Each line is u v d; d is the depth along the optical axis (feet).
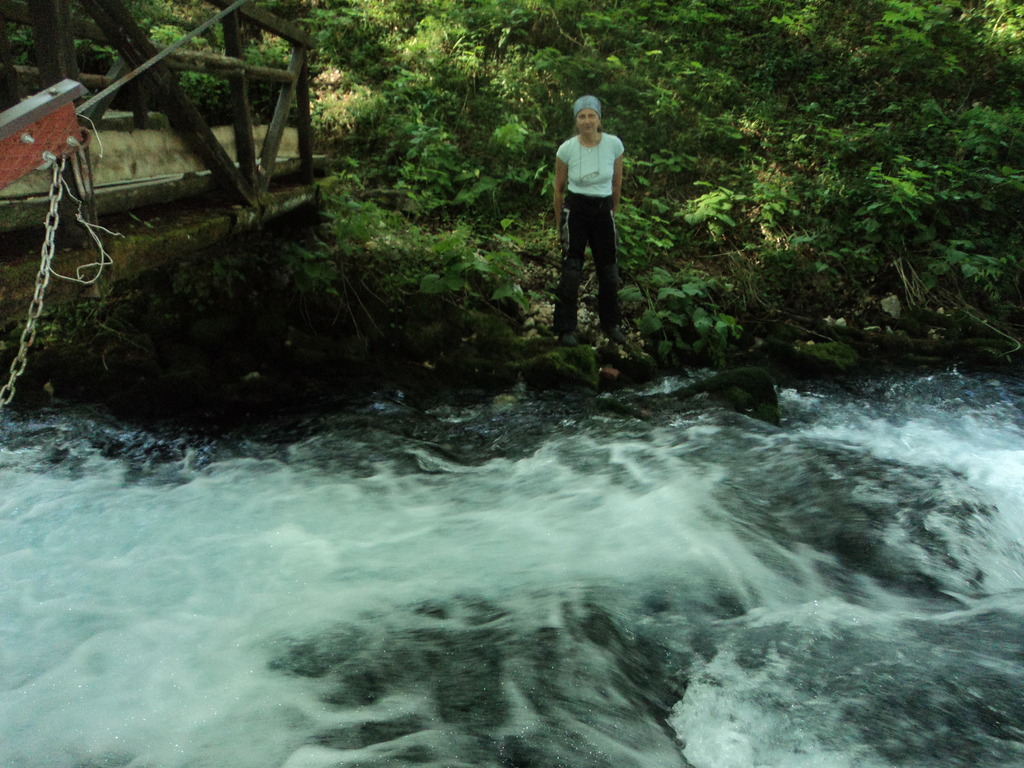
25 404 18.80
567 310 21.83
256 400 19.75
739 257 26.78
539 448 17.65
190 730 8.73
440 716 8.75
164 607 11.34
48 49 10.15
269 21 17.76
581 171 20.31
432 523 14.21
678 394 20.24
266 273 21.72
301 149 21.43
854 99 33.30
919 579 11.84
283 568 12.49
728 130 30.71
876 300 26.63
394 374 21.11
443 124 29.89
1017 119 31.40
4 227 9.61
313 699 9.18
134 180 12.81
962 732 8.38
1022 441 19.25
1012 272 27.84
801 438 17.07
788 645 10.05
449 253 22.66
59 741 8.60
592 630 10.26
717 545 12.68
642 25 35.68
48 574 12.35
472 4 34.71
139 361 19.61
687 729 8.73
